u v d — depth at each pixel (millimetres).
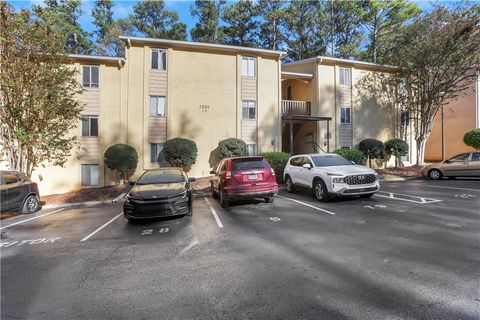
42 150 13156
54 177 16703
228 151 17547
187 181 9078
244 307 3410
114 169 16438
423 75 20422
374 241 5715
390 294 3584
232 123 19281
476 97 24188
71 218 9344
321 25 31250
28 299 3791
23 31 11414
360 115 22625
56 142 12648
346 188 9406
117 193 14477
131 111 17688
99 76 17438
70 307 3547
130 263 4992
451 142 26047
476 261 4547
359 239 5879
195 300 3617
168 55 18234
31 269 4871
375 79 23125
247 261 4895
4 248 6160
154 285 4082
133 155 16359
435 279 3947
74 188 16906
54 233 7359
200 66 18859
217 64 19188
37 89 11648
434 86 20359
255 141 19766
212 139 18875
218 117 19047
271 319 3143
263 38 33688
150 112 18031
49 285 4203
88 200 13289
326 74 21922
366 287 3791
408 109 22266
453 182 14547
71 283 4250
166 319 3215
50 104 12008
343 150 17547
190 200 8367
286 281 4062
